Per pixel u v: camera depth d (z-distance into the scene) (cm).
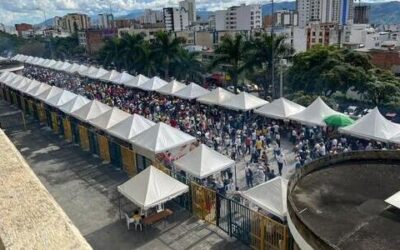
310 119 2412
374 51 6738
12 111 3859
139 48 5956
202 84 6084
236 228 1466
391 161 1148
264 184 1412
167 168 1894
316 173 1093
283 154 2231
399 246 723
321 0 18312
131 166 2112
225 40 4462
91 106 2673
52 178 2130
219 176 1925
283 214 1276
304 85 4350
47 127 3191
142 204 1438
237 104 2891
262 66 4462
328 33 9644
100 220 1656
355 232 780
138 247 1451
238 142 2353
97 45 10850
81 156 2469
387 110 3622
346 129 2166
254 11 14662
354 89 4128
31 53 11262
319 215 860
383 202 902
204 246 1438
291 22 16525
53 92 3319
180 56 5859
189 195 1672
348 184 1012
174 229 1562
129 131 2202
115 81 4375
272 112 2625
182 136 2116
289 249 1256
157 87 3825
